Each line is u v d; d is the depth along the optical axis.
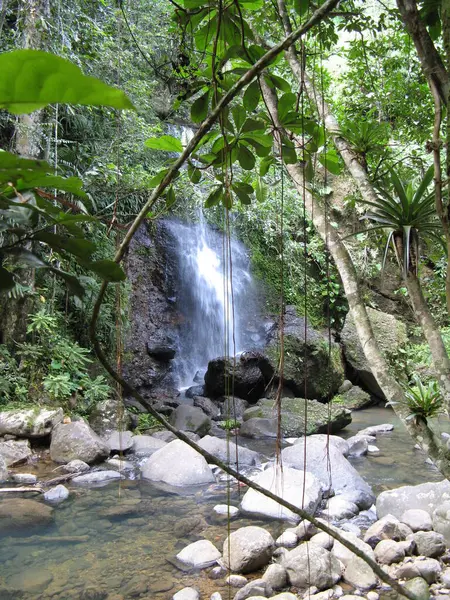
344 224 7.69
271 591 2.26
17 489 3.51
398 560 2.47
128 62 5.85
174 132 6.52
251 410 5.77
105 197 5.74
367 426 5.90
